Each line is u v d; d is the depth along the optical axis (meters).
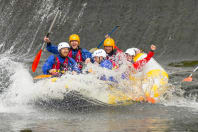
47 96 19.80
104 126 14.59
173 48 53.16
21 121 15.74
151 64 24.23
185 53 51.62
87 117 16.72
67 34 61.09
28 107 19.66
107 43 24.66
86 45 57.75
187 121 15.45
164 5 60.50
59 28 62.72
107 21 61.22
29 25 65.88
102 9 63.31
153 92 22.25
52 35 61.69
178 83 26.67
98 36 59.09
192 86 25.33
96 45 57.50
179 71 35.12
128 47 55.41
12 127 14.51
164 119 15.98
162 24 58.00
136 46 55.44
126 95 21.23
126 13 61.38
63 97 19.41
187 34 55.59
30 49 58.84
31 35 63.12
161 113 17.58
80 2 65.44
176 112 17.86
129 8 61.91
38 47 59.59
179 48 53.12
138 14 60.62
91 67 21.36
